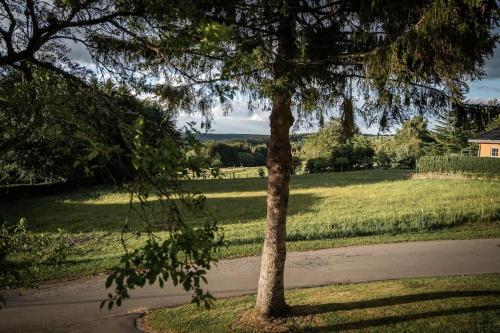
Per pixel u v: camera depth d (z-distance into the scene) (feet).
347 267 40.32
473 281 32.50
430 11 15.05
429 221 56.90
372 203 76.74
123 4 15.21
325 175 143.84
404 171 149.89
